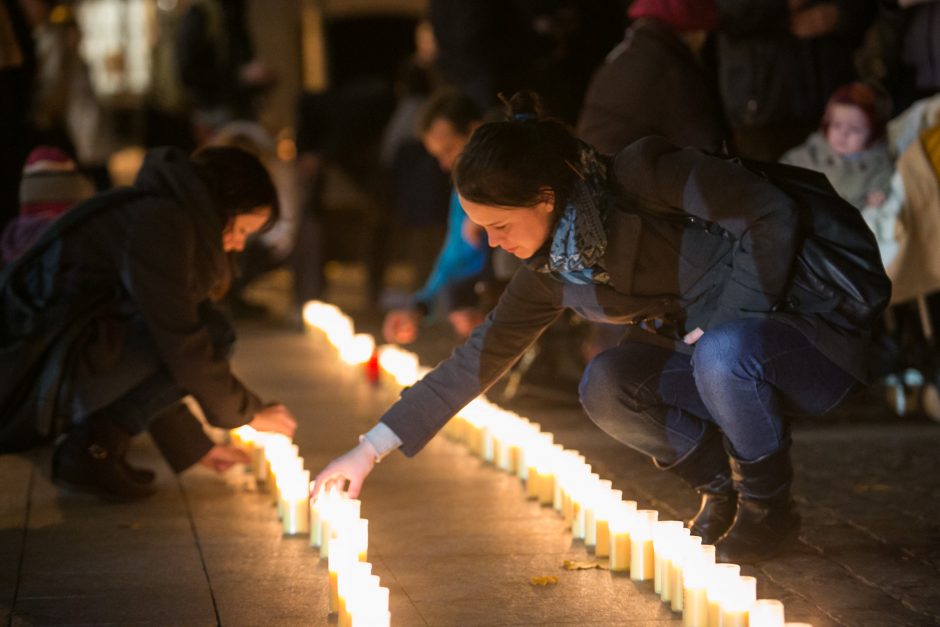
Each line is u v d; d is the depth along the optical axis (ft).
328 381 36.50
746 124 29.99
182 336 21.15
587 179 16.88
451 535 20.25
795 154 29.22
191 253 21.35
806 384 17.48
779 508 18.13
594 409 19.03
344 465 17.94
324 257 50.21
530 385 33.17
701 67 27.30
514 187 16.11
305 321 48.21
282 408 22.86
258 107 51.98
